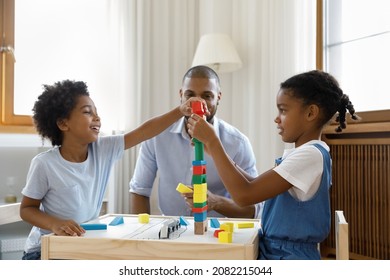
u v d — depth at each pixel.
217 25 2.18
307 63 1.84
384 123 1.51
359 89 1.78
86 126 1.09
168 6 2.19
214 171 1.33
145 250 0.75
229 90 2.22
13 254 1.51
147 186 1.47
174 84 2.22
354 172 1.63
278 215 0.84
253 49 2.06
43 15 1.98
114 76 2.06
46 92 1.14
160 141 1.40
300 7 1.85
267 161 1.95
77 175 1.08
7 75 1.88
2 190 1.88
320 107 0.90
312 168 0.82
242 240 0.78
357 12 1.78
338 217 0.80
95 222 0.95
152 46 2.17
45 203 1.08
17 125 1.90
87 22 2.06
